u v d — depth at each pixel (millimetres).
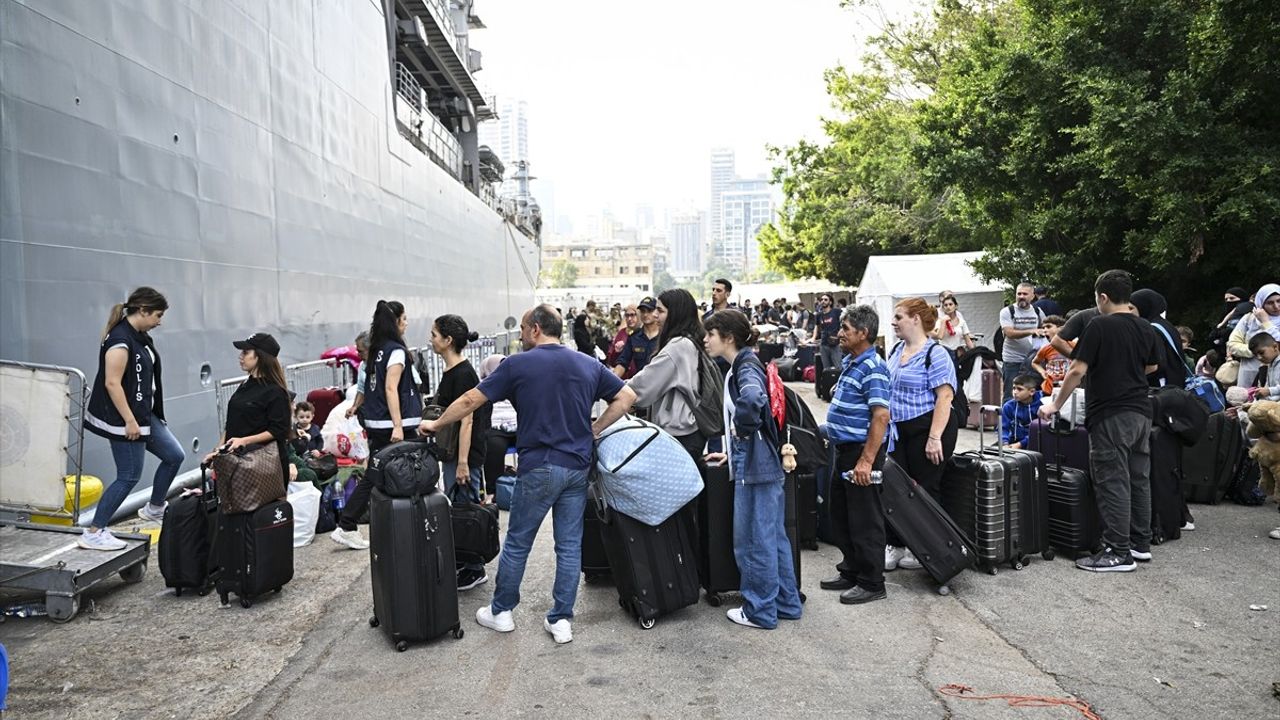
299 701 4039
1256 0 10859
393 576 4578
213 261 9445
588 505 5668
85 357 7242
